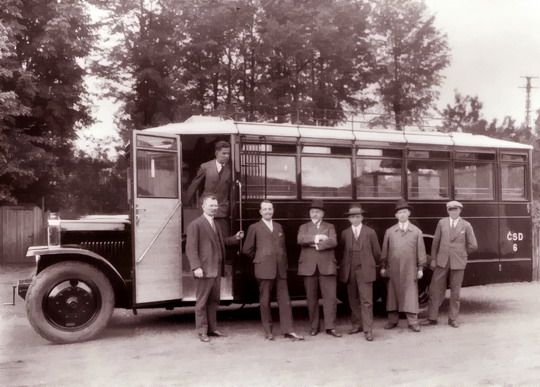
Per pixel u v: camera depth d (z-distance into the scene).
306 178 9.34
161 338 8.23
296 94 26.91
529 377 6.16
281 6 26.98
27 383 6.03
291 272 9.16
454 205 9.17
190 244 8.03
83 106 23.55
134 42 25.66
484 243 10.55
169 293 8.54
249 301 8.88
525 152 11.09
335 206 9.49
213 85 27.77
